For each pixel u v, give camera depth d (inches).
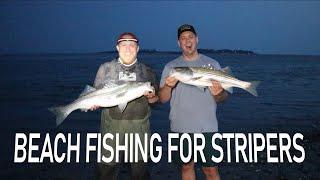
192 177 81.7
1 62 1194.0
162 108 263.9
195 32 78.7
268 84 472.7
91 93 74.3
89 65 989.8
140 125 74.6
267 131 185.3
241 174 110.7
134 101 73.7
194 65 79.3
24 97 321.4
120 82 73.4
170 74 72.4
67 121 212.1
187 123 78.4
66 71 706.2
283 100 317.4
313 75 667.4
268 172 113.3
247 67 985.5
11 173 113.6
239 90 389.4
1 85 418.6
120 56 73.3
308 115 239.3
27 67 858.1
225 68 77.9
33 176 110.9
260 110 262.4
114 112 74.0
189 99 78.3
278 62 1491.1
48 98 317.7
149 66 77.2
